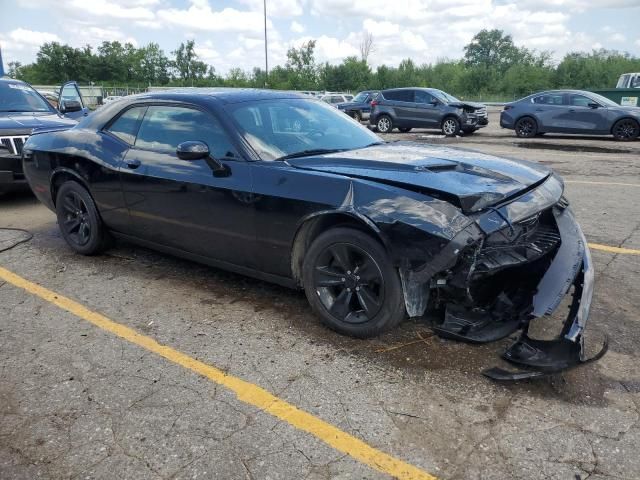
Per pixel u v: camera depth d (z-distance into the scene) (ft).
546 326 11.09
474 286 9.91
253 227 11.60
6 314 12.49
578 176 29.50
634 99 65.82
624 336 10.83
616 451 7.61
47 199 17.25
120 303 13.00
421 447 7.79
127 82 228.22
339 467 7.43
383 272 9.97
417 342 10.66
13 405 8.96
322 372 9.75
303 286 11.60
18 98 26.43
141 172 13.64
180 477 7.29
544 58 211.00
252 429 8.25
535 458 7.51
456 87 199.41
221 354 10.50
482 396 8.93
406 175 10.25
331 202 10.27
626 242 17.01
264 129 12.53
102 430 8.29
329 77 213.46
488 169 11.16
